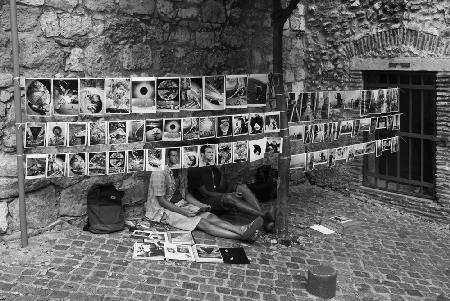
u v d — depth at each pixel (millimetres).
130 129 6008
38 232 5820
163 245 5836
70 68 5988
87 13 6047
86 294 4668
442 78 7188
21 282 4773
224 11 7570
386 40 7859
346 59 8508
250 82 6492
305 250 6168
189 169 7098
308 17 9008
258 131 6605
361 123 7344
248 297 4898
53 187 5961
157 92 6047
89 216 6113
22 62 5613
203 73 7395
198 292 4906
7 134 5594
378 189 8273
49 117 5910
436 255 6324
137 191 6750
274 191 7977
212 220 6348
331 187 8953
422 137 7648
